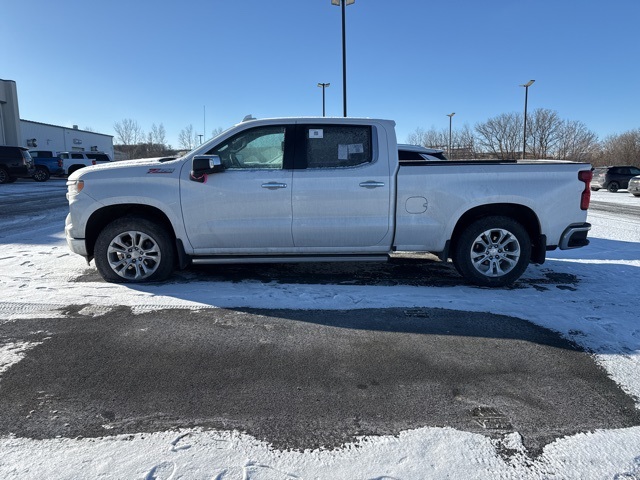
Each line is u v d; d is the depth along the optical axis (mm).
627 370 3068
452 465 2139
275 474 2066
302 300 4395
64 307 4105
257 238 4797
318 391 2775
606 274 5570
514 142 53875
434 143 57844
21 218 10305
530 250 4871
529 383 2895
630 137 48438
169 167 4727
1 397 2658
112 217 5023
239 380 2895
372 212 4770
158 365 3074
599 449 2260
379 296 4543
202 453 2193
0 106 30891
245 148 4805
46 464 2102
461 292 4742
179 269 5582
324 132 4789
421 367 3092
